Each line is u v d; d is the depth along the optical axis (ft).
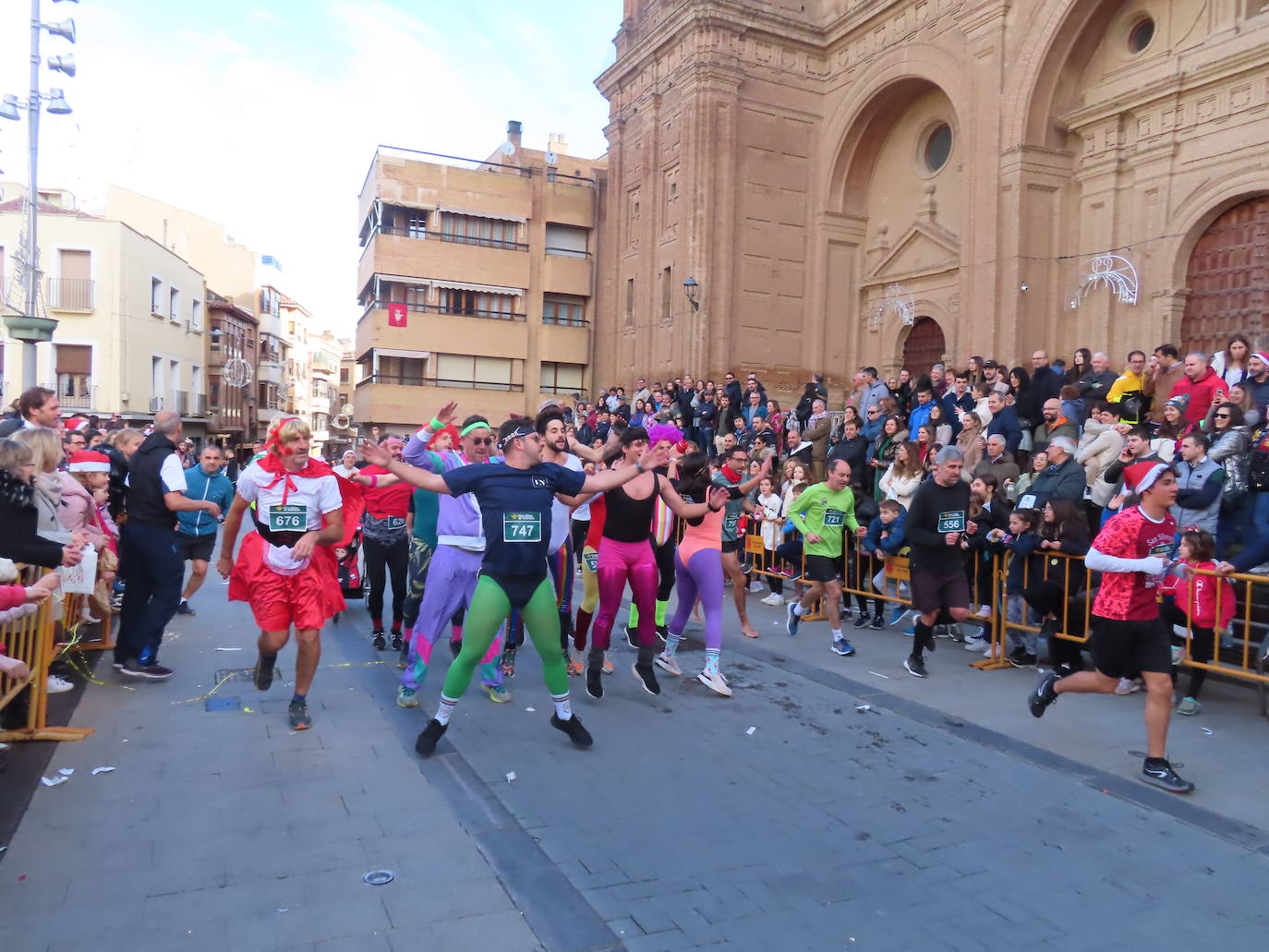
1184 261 48.16
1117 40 52.26
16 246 103.60
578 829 14.35
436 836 13.94
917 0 64.85
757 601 36.60
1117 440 29.58
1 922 11.16
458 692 17.56
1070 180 55.26
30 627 17.87
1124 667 17.34
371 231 113.19
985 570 27.71
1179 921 11.97
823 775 17.03
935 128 69.00
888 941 11.33
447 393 111.34
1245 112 44.83
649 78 83.87
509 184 111.96
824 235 75.46
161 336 121.60
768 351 75.51
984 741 19.01
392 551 25.94
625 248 89.97
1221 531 24.80
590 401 115.65
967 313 58.59
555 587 24.66
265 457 18.43
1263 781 16.89
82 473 24.47
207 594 35.70
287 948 10.78
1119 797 16.10
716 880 12.78
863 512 32.71
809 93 76.69
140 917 11.39
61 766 16.51
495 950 10.85
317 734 18.63
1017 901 12.40
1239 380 30.19
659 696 22.27
